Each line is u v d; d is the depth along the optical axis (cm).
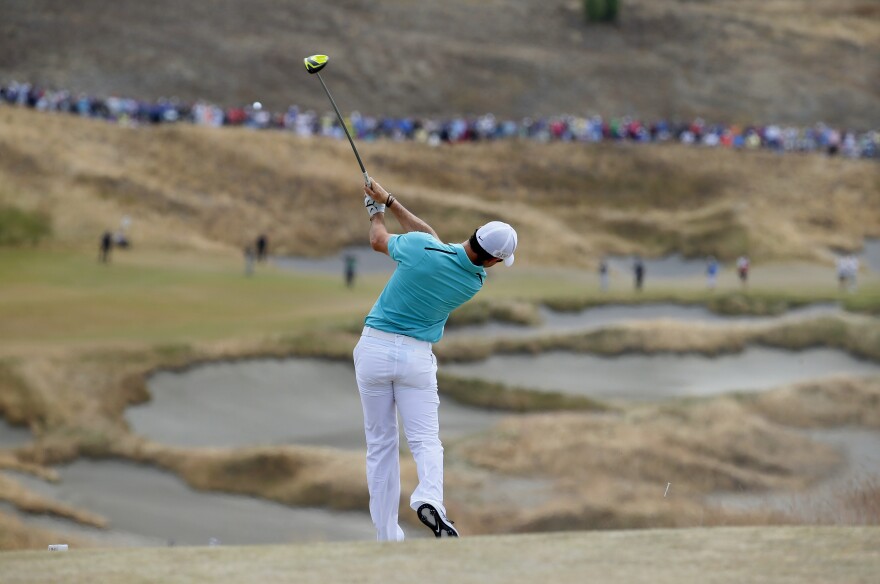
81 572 1791
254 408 12506
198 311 16388
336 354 13675
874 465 10675
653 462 10406
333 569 1794
